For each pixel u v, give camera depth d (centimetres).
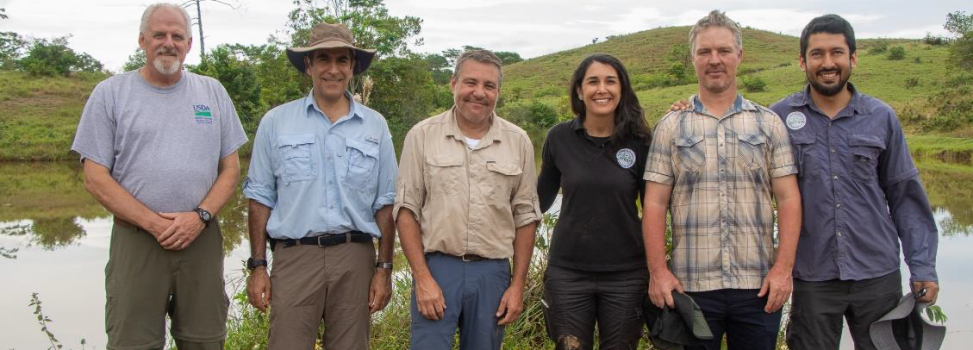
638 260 310
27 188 1744
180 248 300
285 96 2905
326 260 304
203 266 314
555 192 339
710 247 291
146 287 302
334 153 307
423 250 297
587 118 311
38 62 4344
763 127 290
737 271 289
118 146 299
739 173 289
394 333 414
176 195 301
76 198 1546
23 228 1159
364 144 312
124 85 303
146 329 305
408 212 295
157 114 302
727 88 294
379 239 323
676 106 306
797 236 286
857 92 303
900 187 300
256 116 2581
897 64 5056
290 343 299
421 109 3081
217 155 318
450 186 290
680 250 297
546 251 425
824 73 293
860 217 293
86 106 298
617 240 305
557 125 327
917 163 2378
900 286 302
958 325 592
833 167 295
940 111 3156
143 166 297
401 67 2942
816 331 298
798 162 298
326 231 303
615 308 308
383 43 2902
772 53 7050
